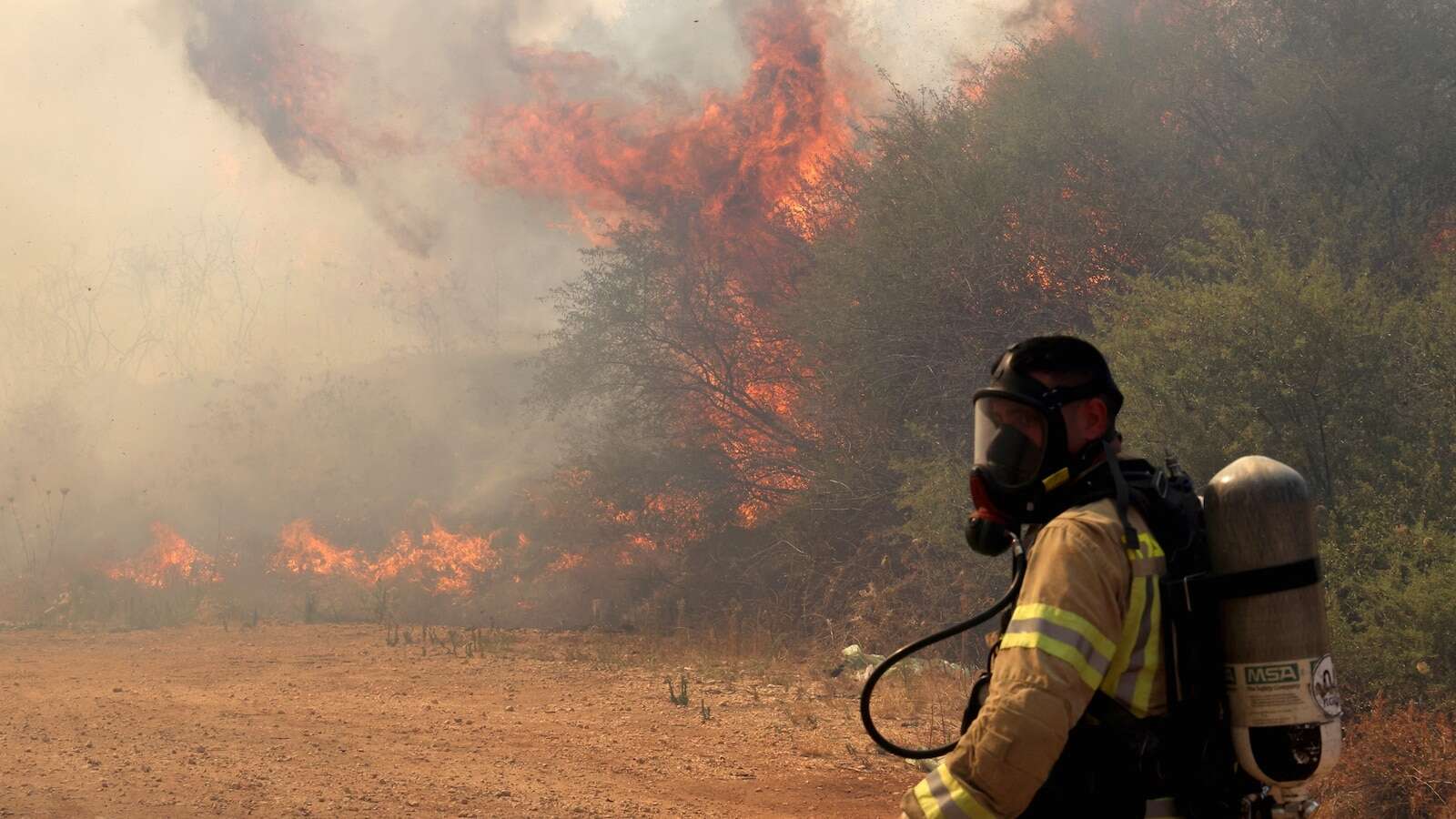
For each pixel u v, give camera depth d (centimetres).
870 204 1539
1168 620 221
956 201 1425
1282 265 902
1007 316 1423
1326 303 855
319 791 665
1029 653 208
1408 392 865
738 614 1653
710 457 1870
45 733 817
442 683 1098
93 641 1466
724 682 1098
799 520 1619
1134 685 218
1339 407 866
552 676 1141
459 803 652
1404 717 638
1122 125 1387
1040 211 1383
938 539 1262
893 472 1506
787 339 1797
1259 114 1336
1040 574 215
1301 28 1387
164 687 1066
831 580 1509
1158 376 895
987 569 1248
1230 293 886
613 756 791
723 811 659
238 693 1029
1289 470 232
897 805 680
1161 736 220
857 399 1559
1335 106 1272
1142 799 218
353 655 1301
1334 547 754
